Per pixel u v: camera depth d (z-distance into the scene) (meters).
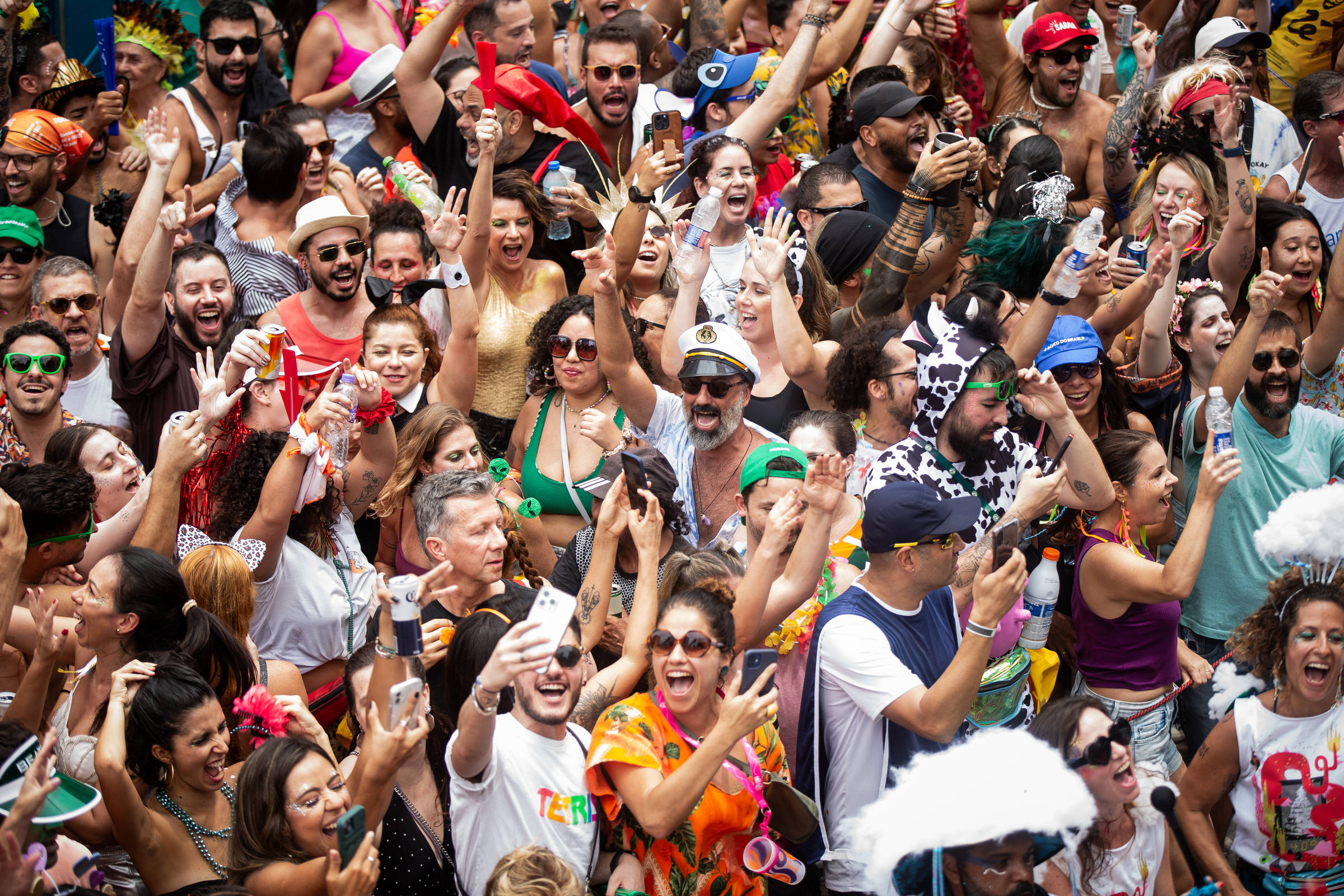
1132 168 30.44
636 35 32.62
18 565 15.52
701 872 15.48
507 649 13.70
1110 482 20.12
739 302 23.64
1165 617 20.05
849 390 21.80
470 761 14.38
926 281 25.67
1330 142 29.28
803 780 17.38
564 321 23.03
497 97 27.69
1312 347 25.44
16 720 15.91
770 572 16.98
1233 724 18.11
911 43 32.38
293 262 26.59
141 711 14.91
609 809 15.39
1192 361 24.45
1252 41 31.78
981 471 19.67
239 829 14.44
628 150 30.30
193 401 23.62
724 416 20.86
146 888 15.52
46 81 30.02
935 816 13.02
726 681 16.98
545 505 23.33
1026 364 21.88
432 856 15.47
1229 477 18.86
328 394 18.73
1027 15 35.09
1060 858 16.00
